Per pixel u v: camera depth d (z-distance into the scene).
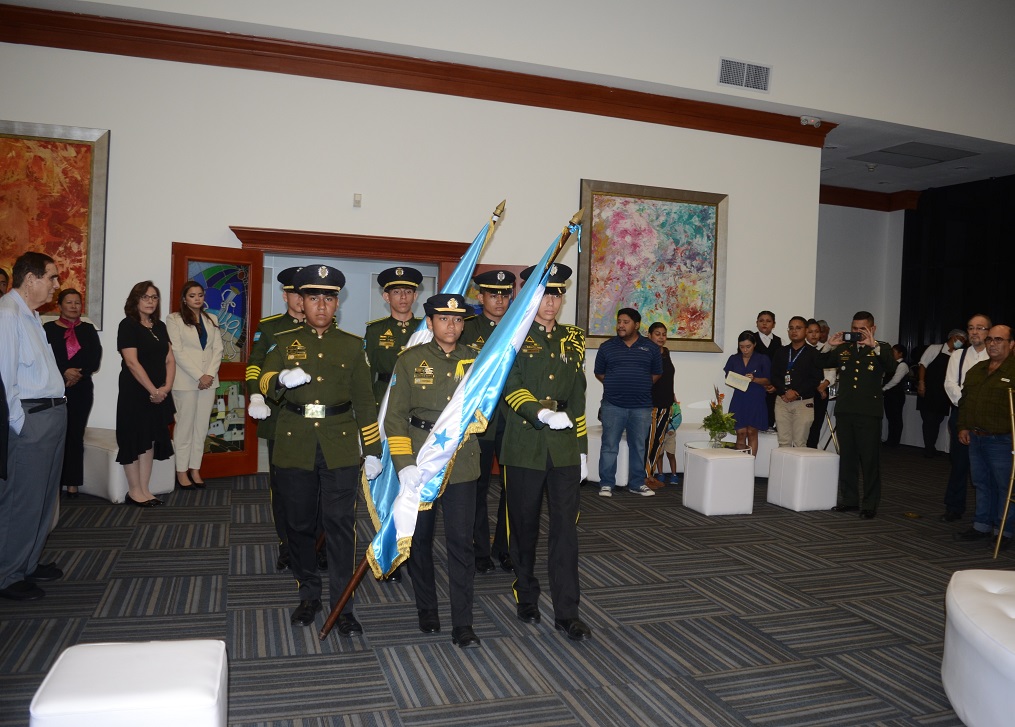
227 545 5.17
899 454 10.98
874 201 13.04
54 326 5.90
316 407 3.66
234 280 7.36
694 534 5.96
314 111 7.44
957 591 3.27
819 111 8.87
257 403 3.47
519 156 8.11
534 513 3.87
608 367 7.30
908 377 11.99
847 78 8.91
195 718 2.11
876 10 8.97
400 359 3.59
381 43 7.26
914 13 9.15
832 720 3.09
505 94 8.00
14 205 6.72
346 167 7.55
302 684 3.23
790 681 3.43
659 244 8.65
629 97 8.38
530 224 8.18
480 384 3.45
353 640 3.70
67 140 6.82
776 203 9.24
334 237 7.44
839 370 7.02
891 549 5.73
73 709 2.04
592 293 8.41
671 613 4.21
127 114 6.96
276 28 6.97
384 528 3.54
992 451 5.82
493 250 8.06
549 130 8.21
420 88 7.72
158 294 6.10
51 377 4.03
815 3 8.70
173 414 6.32
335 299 3.67
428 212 7.82
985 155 10.47
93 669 2.23
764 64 8.53
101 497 6.32
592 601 4.36
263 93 7.30
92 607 3.99
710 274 8.90
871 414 6.75
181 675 2.22
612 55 7.96
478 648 3.64
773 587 4.73
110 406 7.04
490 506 6.70
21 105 6.71
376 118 7.62
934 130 9.38
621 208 8.47
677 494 7.47
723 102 8.69
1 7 6.52
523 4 7.63
